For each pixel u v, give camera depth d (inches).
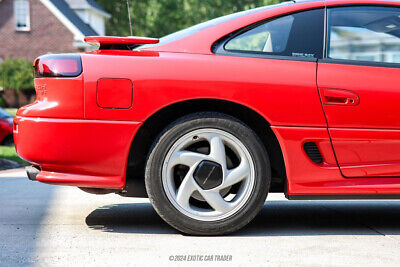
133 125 131.6
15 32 1445.6
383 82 138.0
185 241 131.6
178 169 136.5
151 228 146.3
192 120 133.4
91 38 136.4
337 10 144.3
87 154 131.9
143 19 1892.2
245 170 135.3
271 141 141.0
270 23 141.5
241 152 135.0
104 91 131.3
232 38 138.9
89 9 1579.7
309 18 142.7
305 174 136.3
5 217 160.9
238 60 135.6
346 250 125.4
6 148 418.0
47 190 216.1
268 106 133.4
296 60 138.0
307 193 137.0
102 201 191.0
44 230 143.6
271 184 151.9
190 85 131.7
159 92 131.4
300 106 134.6
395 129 137.3
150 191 133.7
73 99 131.0
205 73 132.7
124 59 133.2
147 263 113.8
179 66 133.0
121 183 133.5
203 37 138.3
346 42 141.4
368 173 138.3
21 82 1393.9
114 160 132.5
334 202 197.0
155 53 135.4
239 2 1861.5
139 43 135.9
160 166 133.1
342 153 137.1
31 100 1406.3
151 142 143.7
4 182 240.2
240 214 135.3
